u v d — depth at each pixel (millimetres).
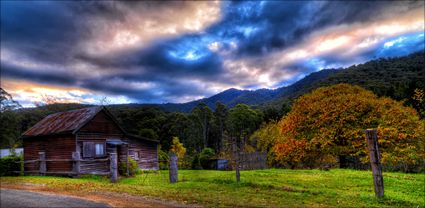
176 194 13055
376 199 11297
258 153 32344
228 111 96625
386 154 22969
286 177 18469
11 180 21234
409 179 17891
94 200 12484
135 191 14266
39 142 27953
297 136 27969
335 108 26094
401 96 55094
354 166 31578
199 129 88750
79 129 25422
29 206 11586
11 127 60031
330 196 12062
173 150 53719
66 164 25234
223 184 15398
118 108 86312
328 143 25531
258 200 11477
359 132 24484
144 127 76062
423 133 23625
